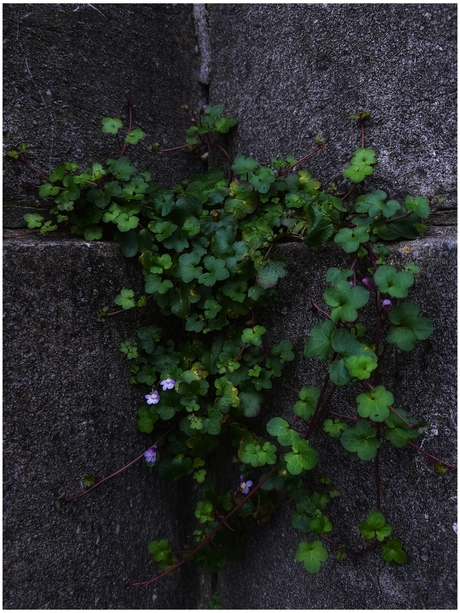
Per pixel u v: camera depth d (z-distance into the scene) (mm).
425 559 326
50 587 355
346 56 364
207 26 483
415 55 327
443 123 319
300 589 414
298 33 396
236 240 406
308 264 373
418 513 327
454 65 310
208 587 514
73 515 367
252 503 410
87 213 385
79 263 359
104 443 386
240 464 421
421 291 312
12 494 332
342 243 319
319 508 375
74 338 361
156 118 458
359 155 347
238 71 458
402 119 338
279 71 416
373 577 357
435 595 322
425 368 315
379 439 339
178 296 391
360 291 295
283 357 383
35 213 367
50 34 374
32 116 364
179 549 473
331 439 377
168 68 466
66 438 360
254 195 403
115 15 418
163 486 450
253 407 385
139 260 377
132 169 394
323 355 305
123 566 410
